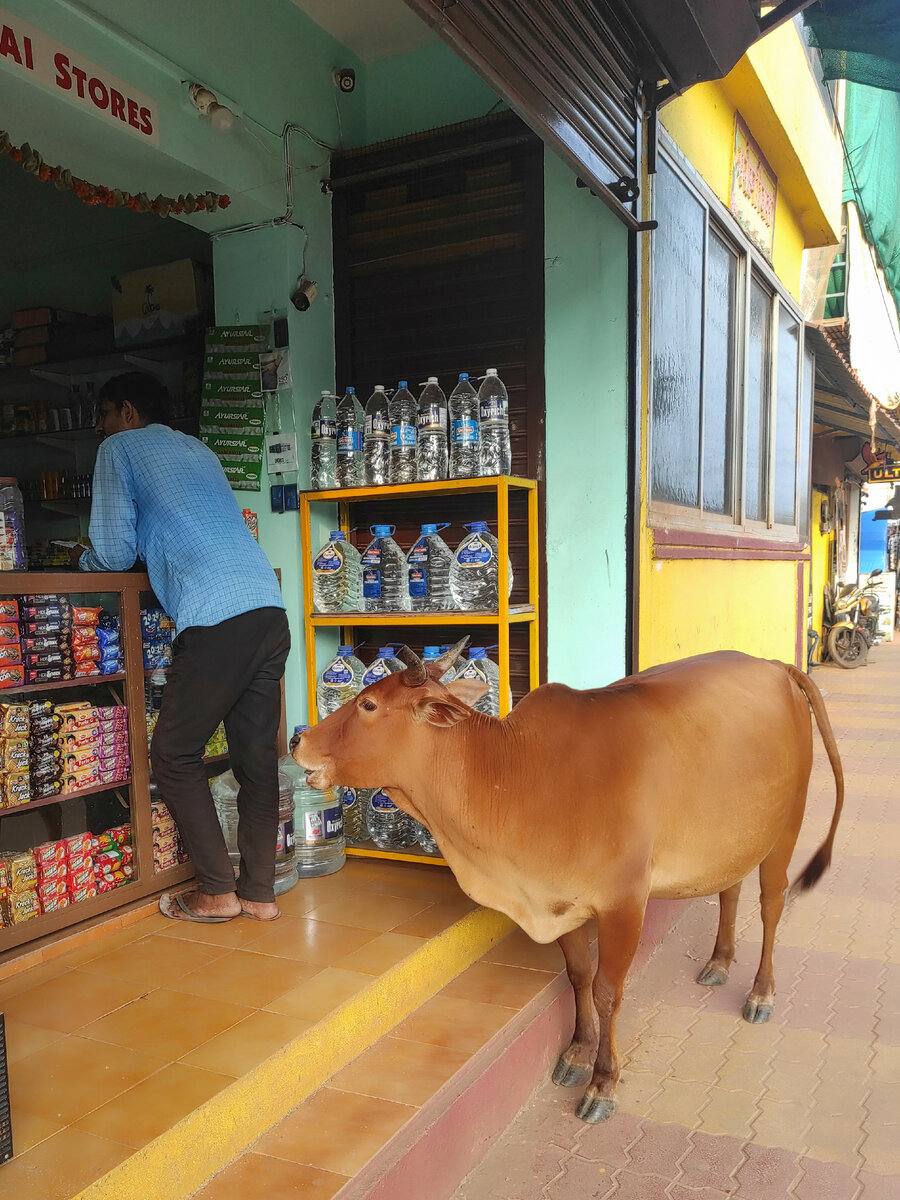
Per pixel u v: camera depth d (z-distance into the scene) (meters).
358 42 4.28
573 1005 3.11
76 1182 1.82
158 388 3.45
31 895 2.92
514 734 2.49
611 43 3.28
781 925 4.13
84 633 3.11
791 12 3.49
